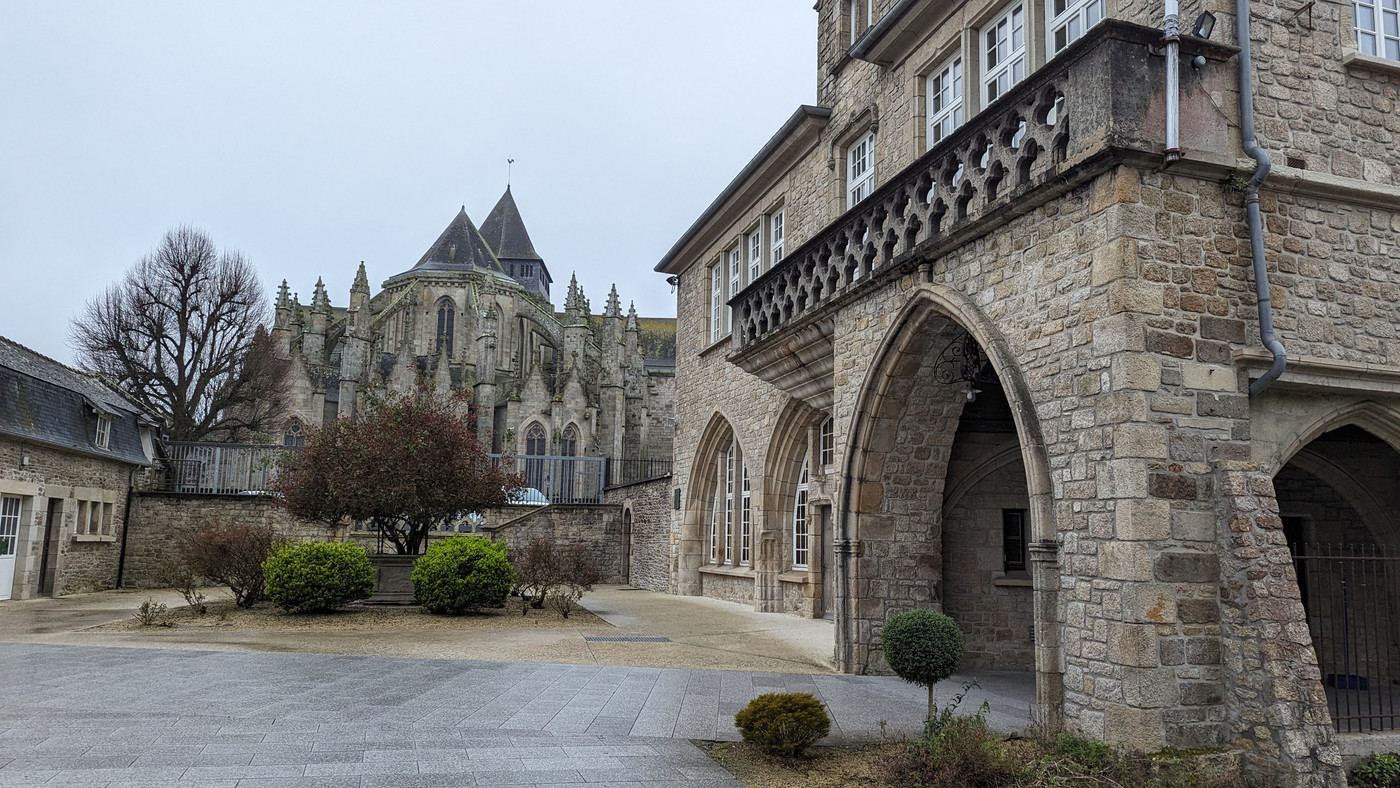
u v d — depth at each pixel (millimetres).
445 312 56969
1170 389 6926
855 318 11023
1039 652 7473
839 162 15367
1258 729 6453
